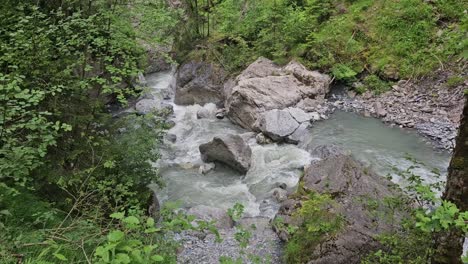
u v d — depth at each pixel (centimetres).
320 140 1155
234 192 970
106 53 783
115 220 573
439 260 407
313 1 1639
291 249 654
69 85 668
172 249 496
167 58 966
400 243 498
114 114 1322
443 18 1488
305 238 654
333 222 641
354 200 675
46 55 639
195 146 1205
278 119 1195
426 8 1505
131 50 873
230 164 1058
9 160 446
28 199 584
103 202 610
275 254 698
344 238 613
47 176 637
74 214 629
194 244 727
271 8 1602
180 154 1162
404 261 475
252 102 1284
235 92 1316
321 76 1411
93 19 742
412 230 498
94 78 686
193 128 1326
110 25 774
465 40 349
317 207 673
